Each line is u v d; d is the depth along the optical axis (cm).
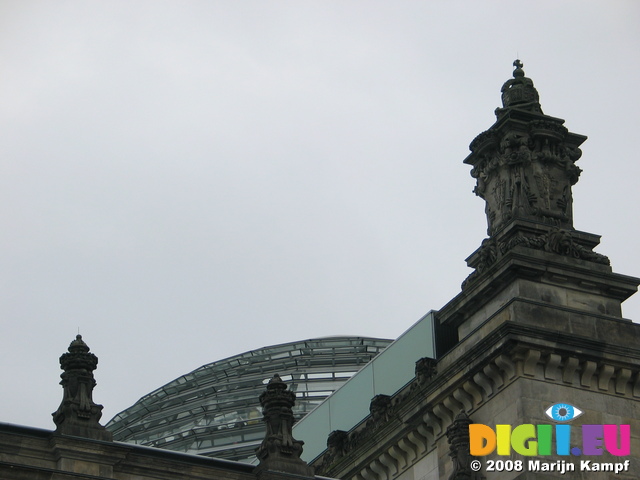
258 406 14162
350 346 14512
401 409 9881
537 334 9256
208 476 8175
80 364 8138
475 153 10062
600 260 9669
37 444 7925
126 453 8031
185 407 14375
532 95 10094
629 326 9550
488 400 9381
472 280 9750
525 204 9744
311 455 10931
